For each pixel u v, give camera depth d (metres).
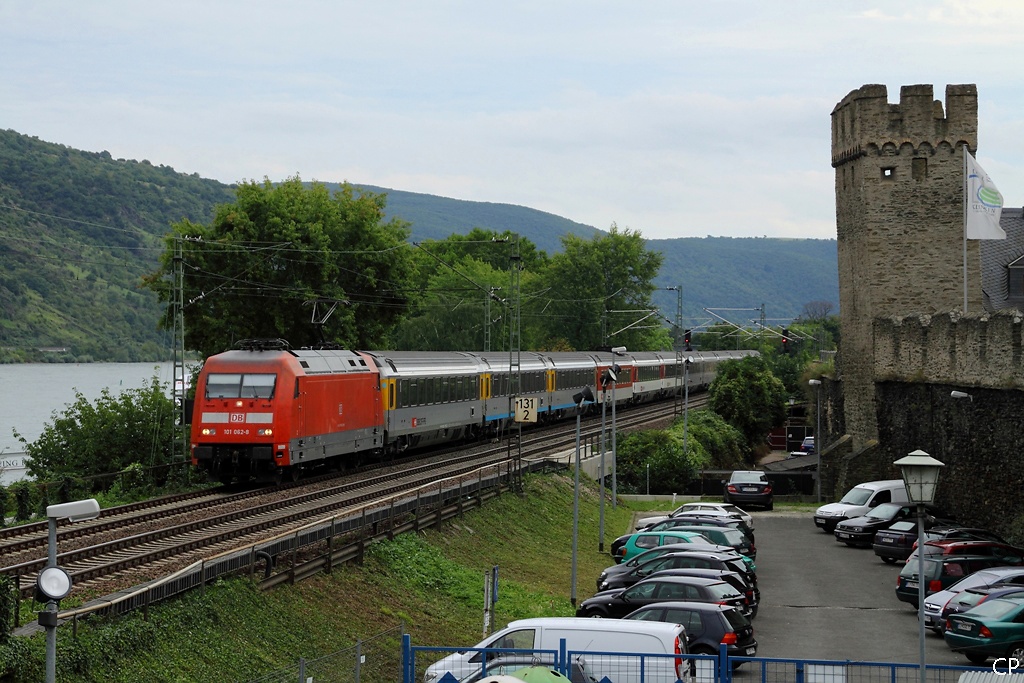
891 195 56.38
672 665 18.28
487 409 61.38
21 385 140.75
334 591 25.30
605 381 46.91
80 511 13.65
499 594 30.66
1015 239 61.69
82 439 47.88
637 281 118.06
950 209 56.06
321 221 64.38
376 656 21.36
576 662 18.36
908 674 21.06
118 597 19.75
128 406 48.62
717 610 22.72
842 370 62.84
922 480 18.44
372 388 45.94
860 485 49.72
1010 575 27.88
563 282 116.44
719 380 87.88
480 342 99.00
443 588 29.48
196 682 18.47
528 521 42.03
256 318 61.50
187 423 48.50
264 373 38.12
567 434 66.56
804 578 37.44
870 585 36.16
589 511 49.62
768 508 56.03
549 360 74.00
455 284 103.81
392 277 67.00
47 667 13.58
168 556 25.53
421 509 34.31
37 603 20.39
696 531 35.91
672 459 63.91
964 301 52.34
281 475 39.31
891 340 53.44
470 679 18.48
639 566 29.75
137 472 41.22
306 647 21.73
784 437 88.25
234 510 32.66
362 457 47.16
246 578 22.83
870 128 56.41
